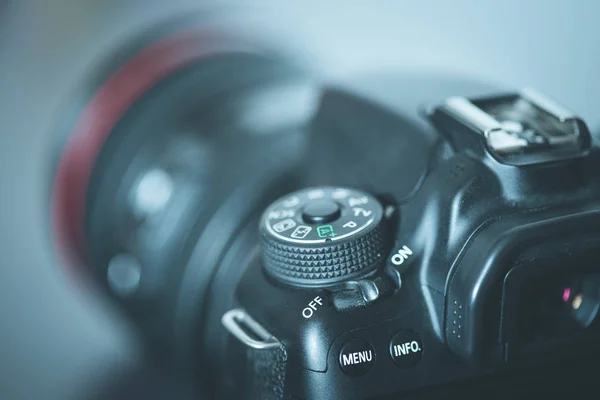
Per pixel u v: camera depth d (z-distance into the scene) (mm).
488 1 400
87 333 400
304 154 298
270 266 246
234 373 269
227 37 370
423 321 241
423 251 244
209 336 295
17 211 460
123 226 326
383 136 266
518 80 389
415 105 267
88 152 343
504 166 240
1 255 441
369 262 241
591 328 244
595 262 236
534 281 235
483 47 405
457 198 240
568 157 243
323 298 239
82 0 469
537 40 385
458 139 249
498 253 231
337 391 238
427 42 435
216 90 332
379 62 453
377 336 239
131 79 348
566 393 254
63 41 472
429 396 244
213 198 302
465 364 244
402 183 253
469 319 234
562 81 378
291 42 392
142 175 324
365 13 463
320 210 246
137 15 460
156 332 314
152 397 366
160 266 310
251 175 300
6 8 482
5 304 416
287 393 242
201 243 300
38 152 473
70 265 369
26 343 395
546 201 240
